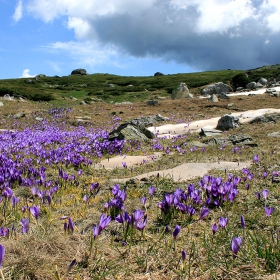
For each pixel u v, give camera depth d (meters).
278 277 2.68
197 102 32.47
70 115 27.48
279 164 7.57
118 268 3.05
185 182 6.75
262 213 4.56
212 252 3.28
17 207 5.04
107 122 25.20
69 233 3.75
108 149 12.88
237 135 13.09
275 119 18.30
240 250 3.29
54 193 6.18
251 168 7.61
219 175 7.22
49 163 9.65
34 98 37.72
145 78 83.31
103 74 102.88
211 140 13.38
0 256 2.34
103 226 3.18
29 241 3.32
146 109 30.98
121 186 6.69
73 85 70.81
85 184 7.25
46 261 3.02
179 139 15.99
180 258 3.25
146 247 3.56
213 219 4.50
